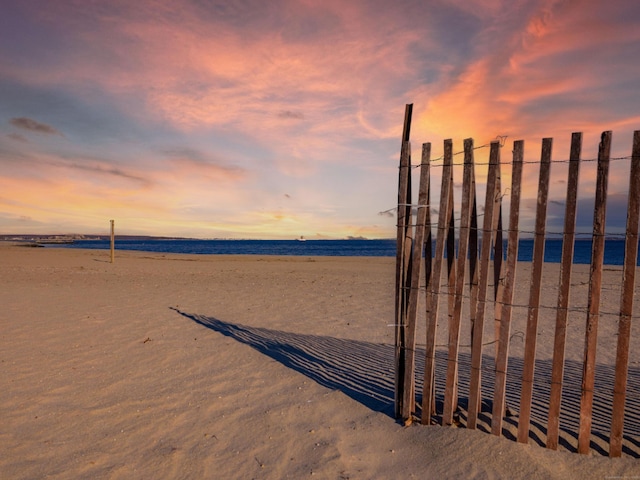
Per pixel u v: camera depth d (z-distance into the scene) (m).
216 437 3.80
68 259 26.31
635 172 2.95
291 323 8.35
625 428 3.80
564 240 3.19
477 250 3.69
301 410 4.34
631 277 3.05
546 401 4.45
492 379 5.26
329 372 5.50
